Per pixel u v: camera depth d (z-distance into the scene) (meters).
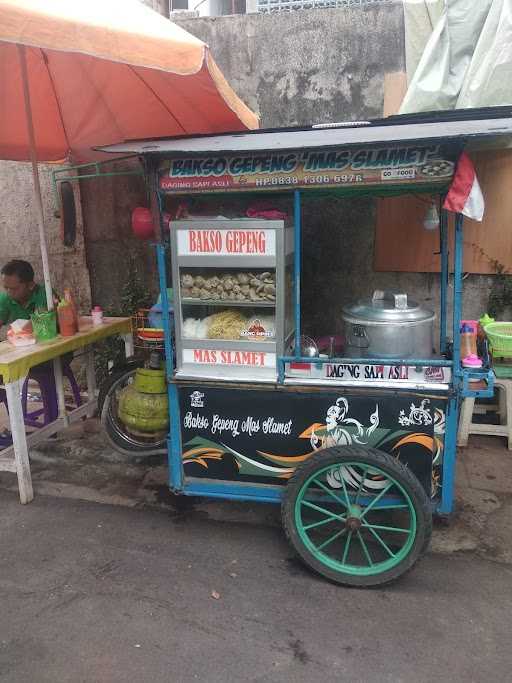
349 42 3.80
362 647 2.11
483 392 2.29
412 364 2.35
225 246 2.47
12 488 3.35
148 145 2.46
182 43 2.37
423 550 2.30
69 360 4.02
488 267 3.86
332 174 2.29
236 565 2.60
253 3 4.98
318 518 2.95
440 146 2.15
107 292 4.70
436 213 2.89
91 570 2.57
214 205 2.77
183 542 2.79
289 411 2.53
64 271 4.73
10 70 3.46
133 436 3.60
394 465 2.28
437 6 3.53
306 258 4.17
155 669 2.02
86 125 3.90
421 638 2.15
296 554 2.50
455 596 2.38
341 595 2.39
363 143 2.10
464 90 3.48
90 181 4.48
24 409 3.90
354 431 2.47
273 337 2.51
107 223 4.54
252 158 2.36
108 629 2.21
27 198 4.68
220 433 2.64
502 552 2.68
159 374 3.29
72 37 2.12
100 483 3.39
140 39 2.26
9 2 2.03
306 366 2.49
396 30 3.71
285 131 2.70
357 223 4.04
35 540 2.81
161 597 2.39
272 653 2.08
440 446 2.39
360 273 4.12
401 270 4.01
